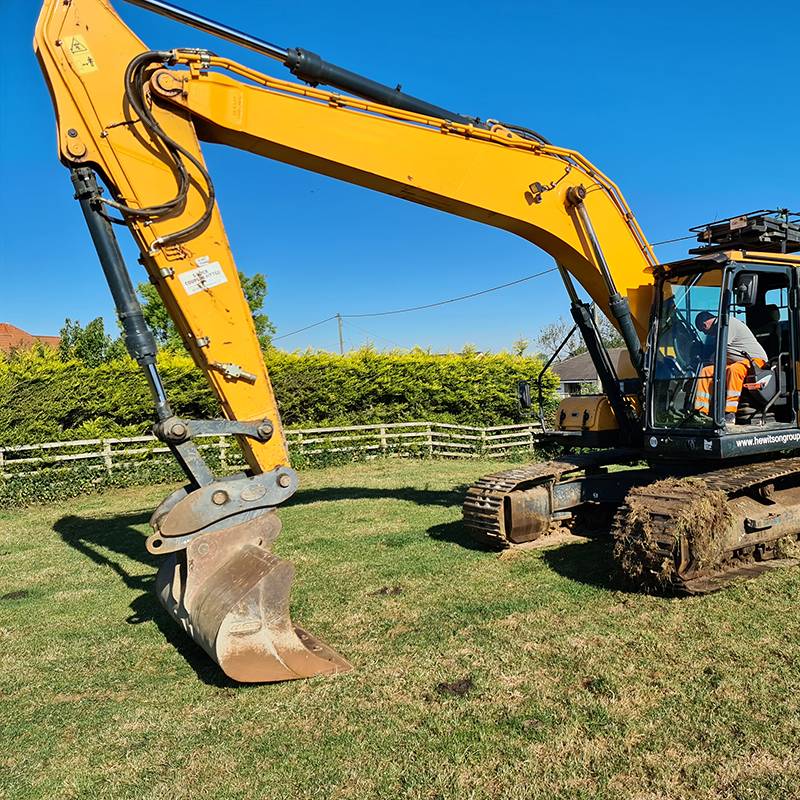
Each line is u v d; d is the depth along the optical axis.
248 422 4.67
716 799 3.00
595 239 6.55
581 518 7.70
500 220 6.38
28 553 8.30
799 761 3.24
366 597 5.84
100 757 3.60
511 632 4.90
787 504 6.13
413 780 3.23
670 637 4.68
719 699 3.84
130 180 4.58
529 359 18.02
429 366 16.89
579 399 7.60
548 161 6.43
